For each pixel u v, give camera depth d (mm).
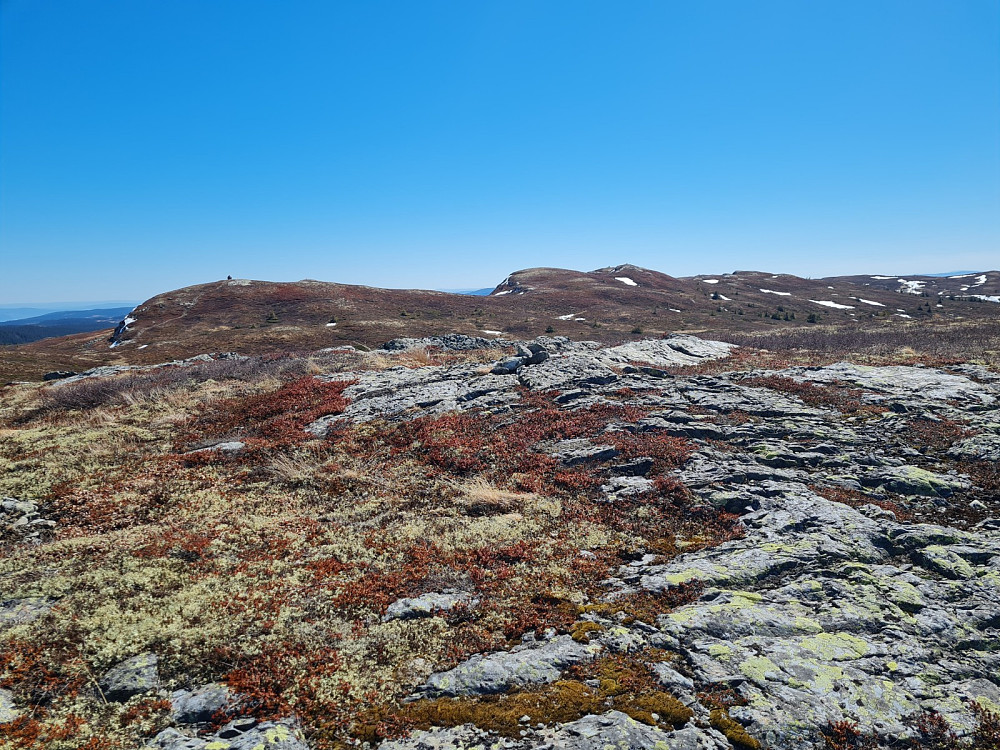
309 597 9492
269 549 11523
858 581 9602
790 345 46938
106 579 9789
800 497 13195
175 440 19938
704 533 12352
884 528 11594
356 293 105312
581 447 17250
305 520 13055
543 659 7699
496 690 7145
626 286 125188
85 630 8211
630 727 6305
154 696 6969
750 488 13930
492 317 95250
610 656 7840
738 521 12586
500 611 9172
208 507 13898
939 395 21156
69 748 6121
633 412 20047
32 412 24828
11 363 55938
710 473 14898
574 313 99938
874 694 6957
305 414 22250
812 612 8828
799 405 20672
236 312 89875
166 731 6395
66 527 12625
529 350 30281
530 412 20922
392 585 9984
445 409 21781
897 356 33500
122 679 7207
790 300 120812
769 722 6480
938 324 58500
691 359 36906
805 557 10422
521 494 14555
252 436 20188
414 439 18906
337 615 9016
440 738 6328
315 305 93188
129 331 81562
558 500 14172
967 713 6684
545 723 6500
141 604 9008
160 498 14328
